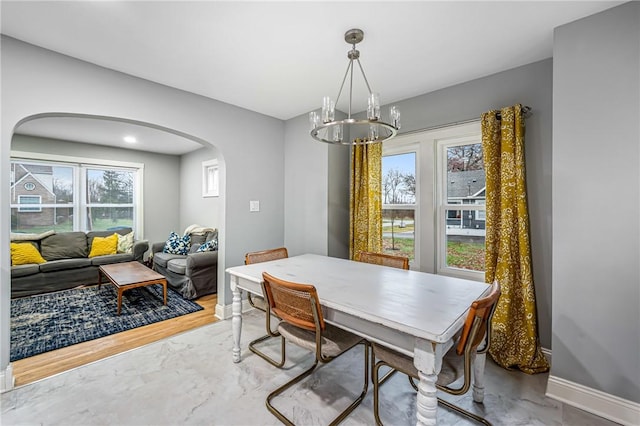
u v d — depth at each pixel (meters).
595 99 1.65
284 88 2.72
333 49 2.03
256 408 1.70
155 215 5.87
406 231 3.14
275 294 1.71
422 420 1.20
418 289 1.72
